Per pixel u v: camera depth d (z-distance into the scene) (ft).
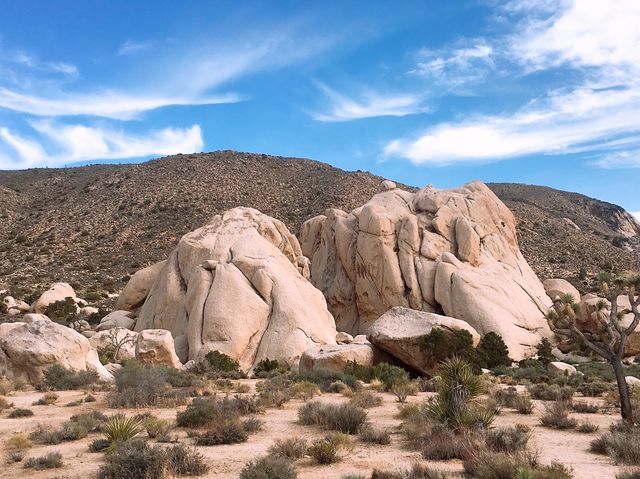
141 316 181.57
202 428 57.98
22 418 68.28
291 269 178.60
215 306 153.99
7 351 103.50
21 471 43.24
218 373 126.82
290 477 37.96
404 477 37.35
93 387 94.94
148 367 104.53
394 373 112.27
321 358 131.13
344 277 215.51
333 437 49.83
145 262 325.42
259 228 194.29
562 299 67.41
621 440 47.37
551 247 370.53
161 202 401.90
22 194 434.71
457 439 47.06
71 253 341.21
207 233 185.37
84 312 238.68
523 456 40.96
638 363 165.07
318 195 426.51
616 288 65.87
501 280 192.65
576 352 177.58
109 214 388.98
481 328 172.86
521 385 111.86
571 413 73.05
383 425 61.36
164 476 39.29
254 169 476.54
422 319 140.67
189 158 495.41
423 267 194.08
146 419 59.62
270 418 65.67
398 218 208.44
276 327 152.56
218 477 40.27
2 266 323.37
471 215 209.26
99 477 39.50
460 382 56.80
